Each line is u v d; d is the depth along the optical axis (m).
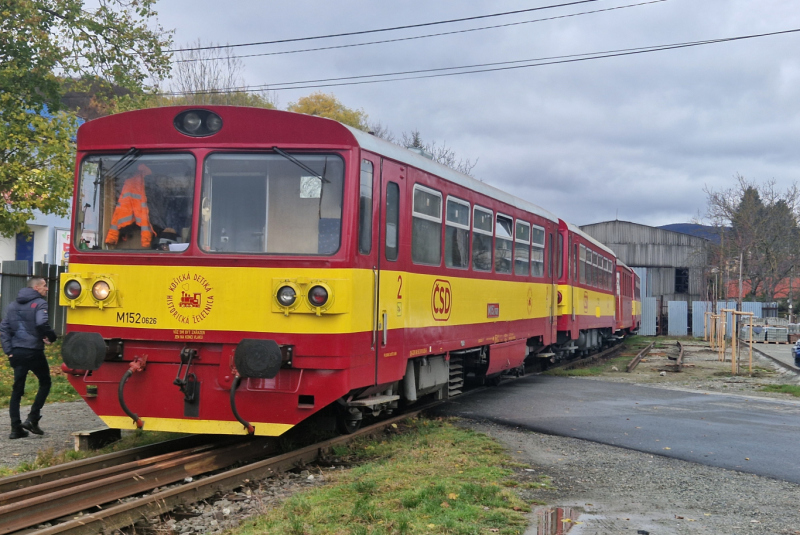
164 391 7.32
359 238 7.48
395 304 8.48
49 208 17.30
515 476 7.27
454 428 9.70
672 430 10.17
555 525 5.68
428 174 9.52
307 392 7.15
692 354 27.80
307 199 7.34
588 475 7.48
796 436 9.98
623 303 31.64
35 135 17.34
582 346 21.97
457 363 11.70
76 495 5.62
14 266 16.36
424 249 9.44
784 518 6.16
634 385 15.66
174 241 7.42
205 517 5.61
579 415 11.20
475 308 11.42
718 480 7.46
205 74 32.53
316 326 7.10
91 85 19.77
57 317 17.31
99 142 7.68
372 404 8.15
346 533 5.20
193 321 7.25
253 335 7.16
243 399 7.19
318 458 7.73
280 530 5.24
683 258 56.59
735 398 13.95
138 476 6.18
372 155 7.84
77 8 18.66
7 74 17.62
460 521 5.58
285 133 7.38
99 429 8.02
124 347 7.41
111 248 7.56
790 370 20.38
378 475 6.94
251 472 6.64
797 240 52.84
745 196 53.44
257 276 7.21
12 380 12.64
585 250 20.69
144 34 19.52
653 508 6.33
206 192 7.40
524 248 14.12
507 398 12.81
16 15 17.88
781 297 57.16
